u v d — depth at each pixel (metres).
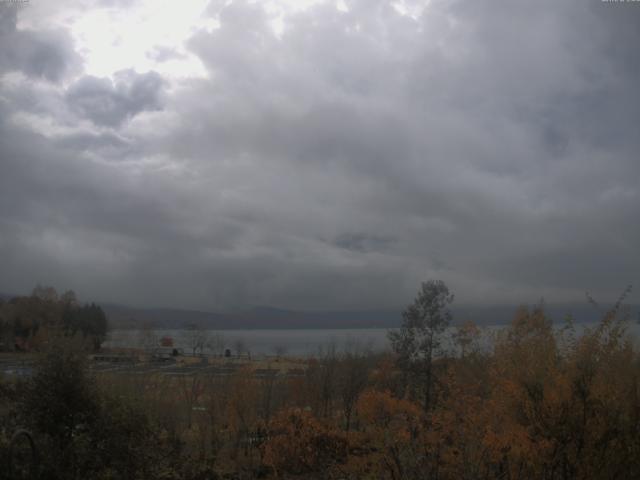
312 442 15.71
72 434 10.06
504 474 9.73
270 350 61.75
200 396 24.81
